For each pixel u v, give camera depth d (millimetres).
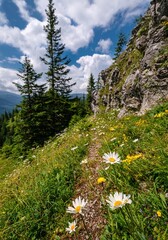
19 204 4223
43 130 19453
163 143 3869
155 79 10258
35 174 6051
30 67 21469
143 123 6184
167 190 2717
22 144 19438
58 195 4105
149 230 2174
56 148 9531
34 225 3438
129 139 5250
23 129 19703
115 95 17531
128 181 3232
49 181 4676
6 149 21703
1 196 5375
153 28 13250
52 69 30281
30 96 20953
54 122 21031
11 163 16844
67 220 3373
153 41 12445
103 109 20641
